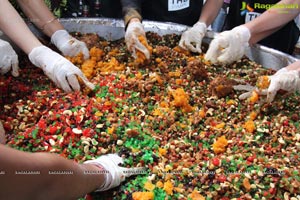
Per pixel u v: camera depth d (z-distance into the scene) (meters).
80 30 1.50
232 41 1.36
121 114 1.15
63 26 1.47
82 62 1.34
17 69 1.27
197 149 1.06
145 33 1.46
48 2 1.51
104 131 1.06
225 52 1.37
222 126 1.12
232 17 1.68
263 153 1.04
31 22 1.40
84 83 1.22
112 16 1.68
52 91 1.22
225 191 0.94
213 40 1.39
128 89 1.23
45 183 0.73
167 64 1.34
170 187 0.94
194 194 0.92
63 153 1.01
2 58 1.23
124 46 1.44
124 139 1.04
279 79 1.17
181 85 1.27
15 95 1.20
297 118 1.15
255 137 1.09
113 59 1.34
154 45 1.45
